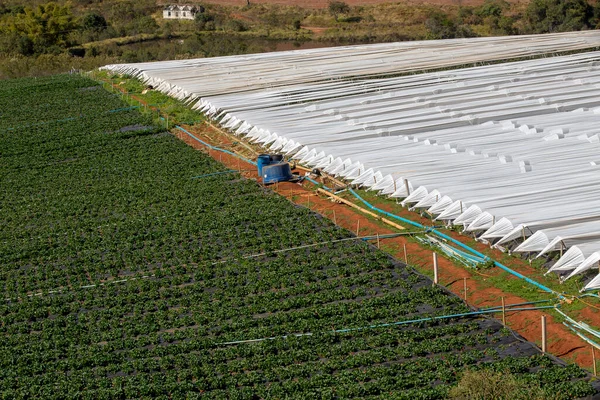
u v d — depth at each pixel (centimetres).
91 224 4647
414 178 4350
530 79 6812
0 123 7131
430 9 13338
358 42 12162
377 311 3234
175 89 7556
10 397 2933
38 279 3997
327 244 3984
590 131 4972
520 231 3512
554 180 4125
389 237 3969
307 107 6338
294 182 4959
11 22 13212
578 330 2942
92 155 5941
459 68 7806
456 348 2950
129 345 3241
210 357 3075
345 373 2844
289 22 13488
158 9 14750
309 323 3219
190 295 3638
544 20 11612
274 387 2802
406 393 2664
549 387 2602
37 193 5300
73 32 13312
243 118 6203
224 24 13550
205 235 4291
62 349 3278
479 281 3412
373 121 5728
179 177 5256
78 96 7981
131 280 3850
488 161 4556
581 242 3369
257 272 3791
